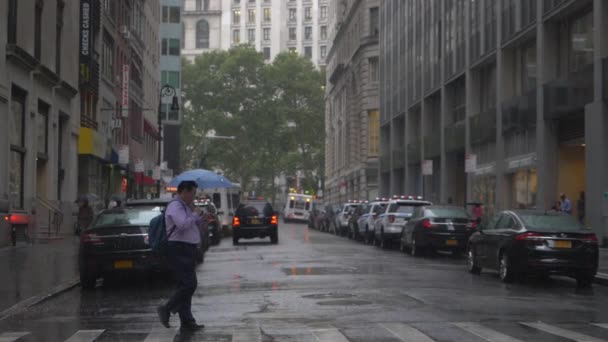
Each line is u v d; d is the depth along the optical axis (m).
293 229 64.88
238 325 10.99
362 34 72.25
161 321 10.59
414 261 24.41
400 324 11.00
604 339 9.85
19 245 28.73
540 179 32.66
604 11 27.73
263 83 109.50
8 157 27.47
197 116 106.12
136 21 59.12
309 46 153.12
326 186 103.69
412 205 31.42
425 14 52.31
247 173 108.00
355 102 77.00
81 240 16.16
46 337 10.28
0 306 13.02
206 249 27.58
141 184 59.78
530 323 11.21
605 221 27.55
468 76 42.66
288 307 12.87
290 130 108.31
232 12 153.50
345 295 14.52
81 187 41.84
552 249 16.91
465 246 25.98
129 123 55.38
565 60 31.86
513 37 35.84
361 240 39.09
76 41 38.22
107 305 13.68
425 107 52.78
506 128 36.75
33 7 30.30
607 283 17.33
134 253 15.88
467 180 43.56
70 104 37.53
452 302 13.57
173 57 83.75
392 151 62.94
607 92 27.12
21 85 29.23
